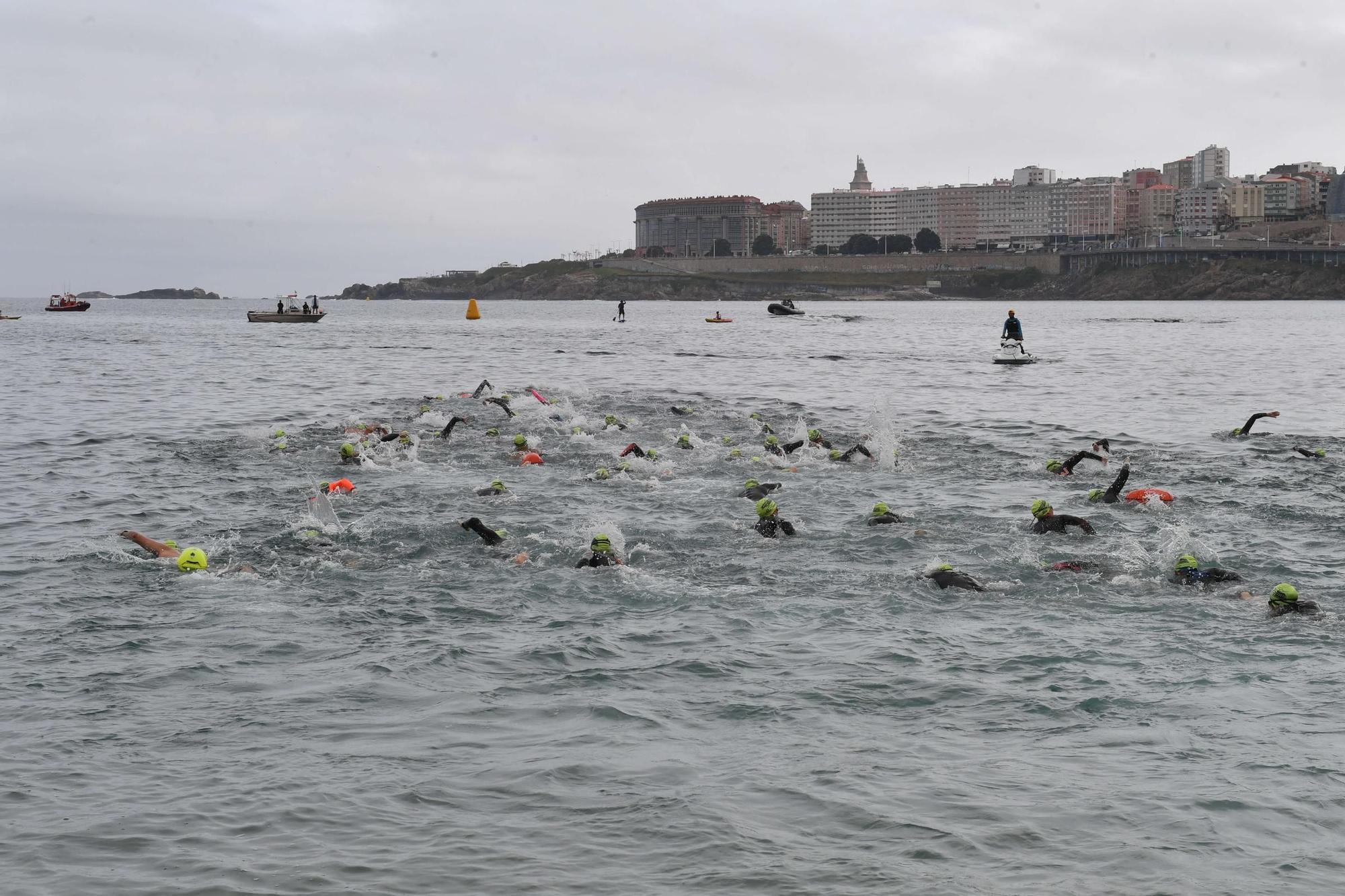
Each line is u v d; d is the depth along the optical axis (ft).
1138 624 54.65
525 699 45.47
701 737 41.81
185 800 36.68
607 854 33.42
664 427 122.83
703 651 50.96
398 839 34.30
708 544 69.77
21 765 39.04
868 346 279.49
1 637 52.19
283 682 47.14
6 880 31.86
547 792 37.35
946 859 33.12
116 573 62.90
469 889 31.60
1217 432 116.88
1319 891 31.45
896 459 98.73
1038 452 104.37
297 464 97.30
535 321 502.38
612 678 47.83
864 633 53.52
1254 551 67.46
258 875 32.24
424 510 78.79
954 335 336.49
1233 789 37.40
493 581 61.87
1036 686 46.70
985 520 75.77
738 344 290.56
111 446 107.14
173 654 50.16
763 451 101.81
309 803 36.50
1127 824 35.12
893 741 41.45
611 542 68.54
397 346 277.03
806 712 44.14
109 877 32.07
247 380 177.47
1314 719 43.14
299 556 66.90
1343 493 83.71
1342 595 59.00
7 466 95.71
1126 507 79.15
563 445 107.65
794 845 33.96
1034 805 36.37
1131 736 41.68
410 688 46.47
